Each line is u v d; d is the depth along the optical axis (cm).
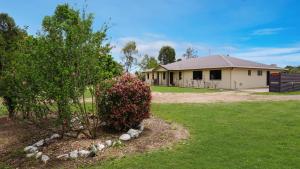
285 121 834
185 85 3281
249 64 2958
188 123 832
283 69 3225
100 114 722
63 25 612
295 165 477
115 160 532
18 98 653
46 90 598
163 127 782
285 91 2119
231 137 662
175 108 1172
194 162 504
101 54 666
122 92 700
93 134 669
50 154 582
